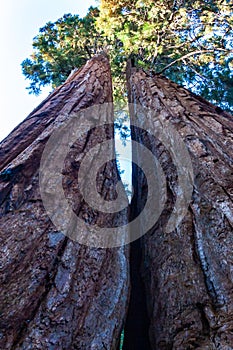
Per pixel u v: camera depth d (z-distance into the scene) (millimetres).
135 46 7816
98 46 9578
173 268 2266
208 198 2396
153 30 7441
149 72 6770
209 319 1745
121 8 7547
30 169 2453
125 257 2619
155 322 2150
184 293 2018
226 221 2141
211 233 2166
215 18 7199
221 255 1987
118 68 8977
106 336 1853
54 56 10094
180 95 4609
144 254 2875
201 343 1672
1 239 1859
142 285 2711
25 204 2158
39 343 1486
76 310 1775
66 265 1936
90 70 5684
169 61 9062
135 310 2562
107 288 2139
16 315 1534
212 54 8414
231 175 2482
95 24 8594
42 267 1818
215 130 3287
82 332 1723
